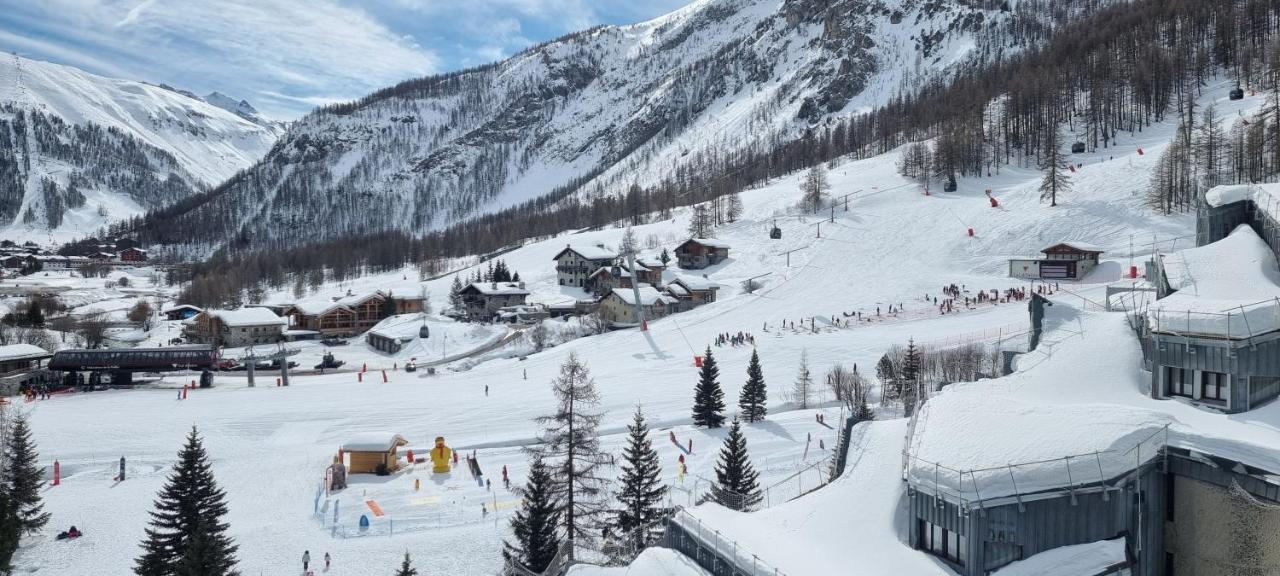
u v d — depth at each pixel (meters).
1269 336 25.62
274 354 112.56
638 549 40.03
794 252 153.00
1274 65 160.50
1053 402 28.61
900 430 32.72
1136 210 131.50
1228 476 22.09
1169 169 128.75
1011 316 100.94
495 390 92.38
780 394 81.62
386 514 55.06
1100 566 22.03
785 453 64.56
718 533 28.88
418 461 68.00
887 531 27.34
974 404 29.33
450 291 176.12
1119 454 23.47
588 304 145.50
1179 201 128.38
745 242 168.38
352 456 64.88
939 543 25.72
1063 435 24.95
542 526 40.75
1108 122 190.12
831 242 153.88
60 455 69.94
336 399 90.75
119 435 76.12
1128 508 23.17
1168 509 24.12
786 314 117.50
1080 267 116.12
